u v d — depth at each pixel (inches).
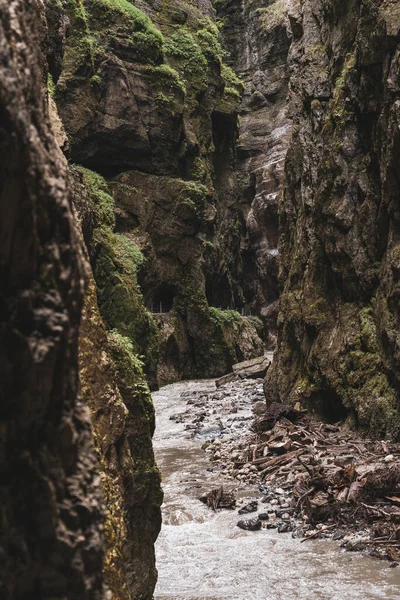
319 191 524.1
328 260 527.5
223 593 230.7
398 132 418.0
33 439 49.1
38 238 48.6
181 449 498.6
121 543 131.6
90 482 52.9
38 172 48.1
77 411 53.6
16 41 49.9
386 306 446.3
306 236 560.4
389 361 438.9
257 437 476.4
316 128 556.7
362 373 460.1
